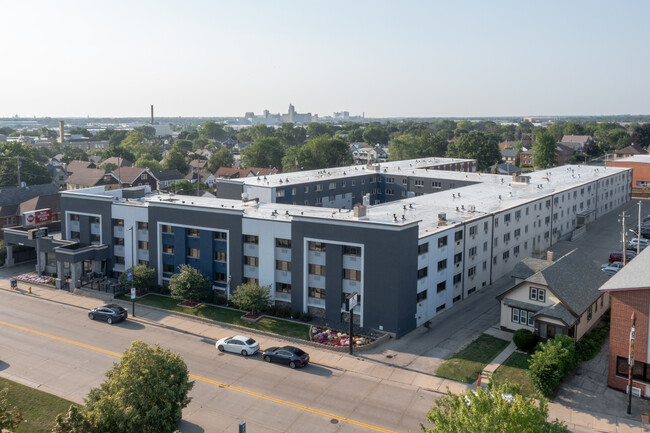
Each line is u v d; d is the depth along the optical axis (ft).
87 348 176.45
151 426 106.83
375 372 158.61
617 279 148.15
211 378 154.81
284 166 609.01
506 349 170.91
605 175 394.73
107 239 250.78
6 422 110.73
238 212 212.84
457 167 481.87
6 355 170.71
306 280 200.23
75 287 236.84
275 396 144.36
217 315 204.85
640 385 140.46
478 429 83.82
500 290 236.02
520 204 270.26
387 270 182.91
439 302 208.23
